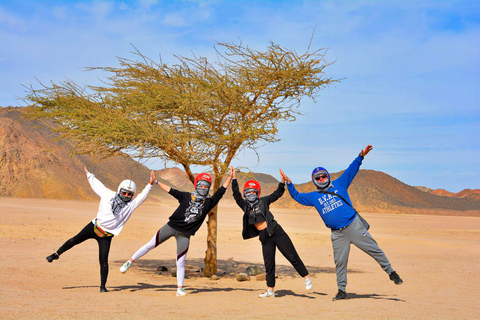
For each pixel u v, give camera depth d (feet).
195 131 36.99
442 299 25.77
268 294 24.93
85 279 30.45
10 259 38.88
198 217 24.57
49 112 37.17
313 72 35.63
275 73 35.19
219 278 36.73
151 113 35.45
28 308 18.02
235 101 35.45
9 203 192.85
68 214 132.16
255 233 25.50
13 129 397.39
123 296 23.08
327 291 29.37
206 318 17.16
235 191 25.53
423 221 204.03
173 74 37.42
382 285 33.17
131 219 124.16
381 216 250.78
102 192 24.95
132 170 496.64
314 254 60.39
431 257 58.34
